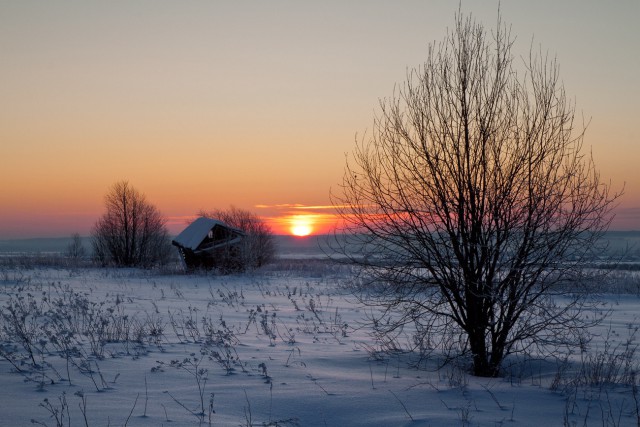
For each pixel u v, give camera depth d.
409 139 8.63
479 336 8.48
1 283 24.80
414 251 8.54
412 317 8.99
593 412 6.37
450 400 6.68
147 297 21.11
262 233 45.16
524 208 8.23
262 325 12.20
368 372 8.27
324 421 5.93
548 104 8.40
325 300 20.94
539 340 8.59
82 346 9.53
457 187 8.37
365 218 8.74
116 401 6.23
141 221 52.09
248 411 6.07
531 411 6.34
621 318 16.06
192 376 7.55
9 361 7.94
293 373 7.89
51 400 6.20
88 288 24.25
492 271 8.37
